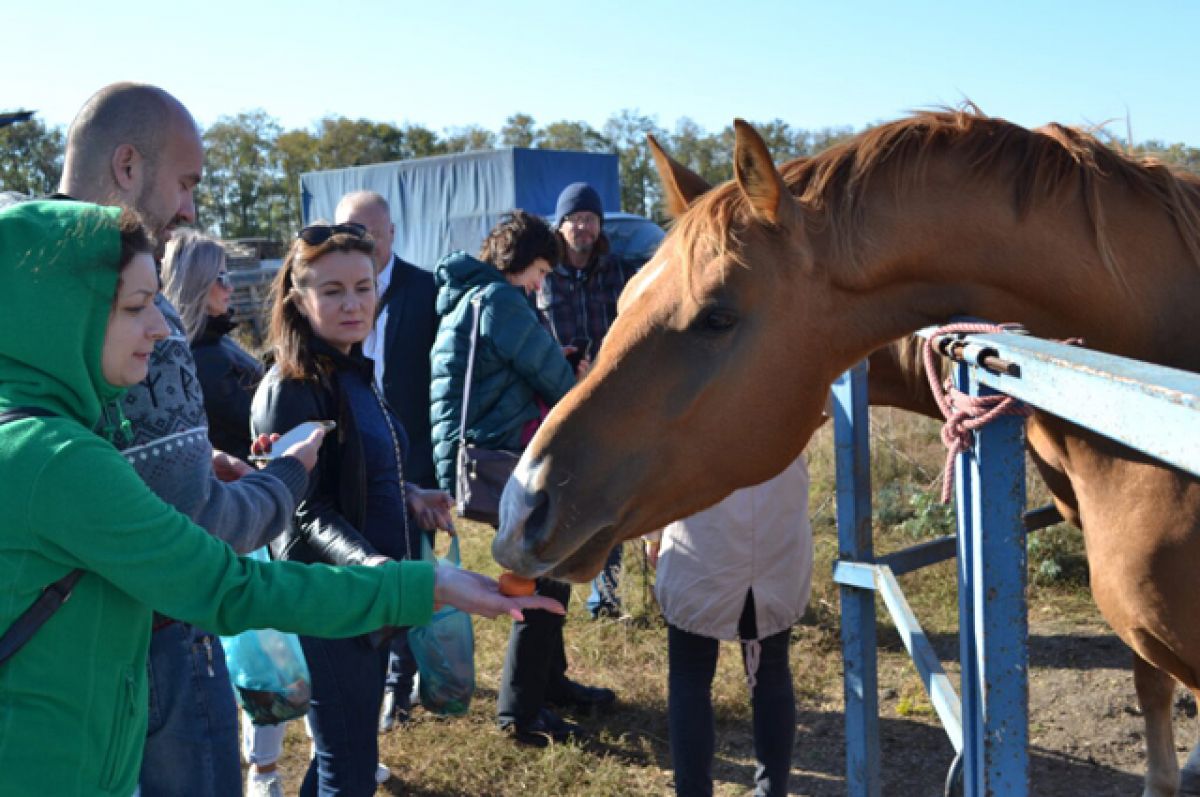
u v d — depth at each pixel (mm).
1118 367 995
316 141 66312
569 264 5129
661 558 2777
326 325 2393
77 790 1406
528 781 3465
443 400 3564
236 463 2213
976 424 1406
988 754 1442
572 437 1820
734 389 1833
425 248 16234
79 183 1949
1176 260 1873
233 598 1456
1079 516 2346
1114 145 2070
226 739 2027
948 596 4988
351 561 2217
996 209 1831
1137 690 2777
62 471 1332
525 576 1795
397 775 3518
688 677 2791
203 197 65562
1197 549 1746
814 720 3900
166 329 1521
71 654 1398
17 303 1362
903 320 1881
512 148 14586
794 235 1812
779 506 2684
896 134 1895
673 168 2219
